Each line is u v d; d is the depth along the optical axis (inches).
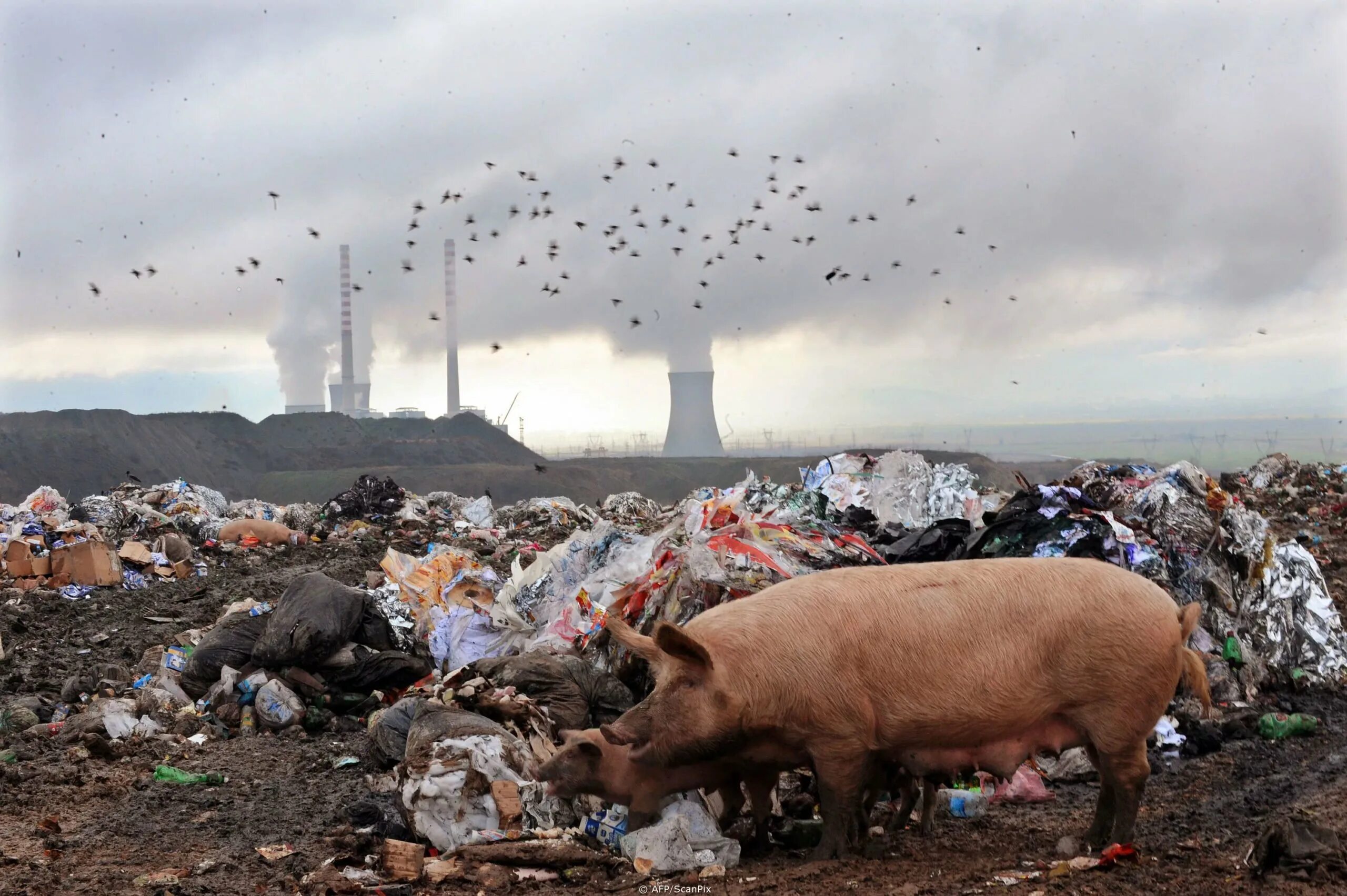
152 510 768.3
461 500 914.7
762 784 225.9
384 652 362.9
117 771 297.6
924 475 560.1
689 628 215.3
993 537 341.4
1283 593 348.5
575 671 295.0
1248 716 305.3
